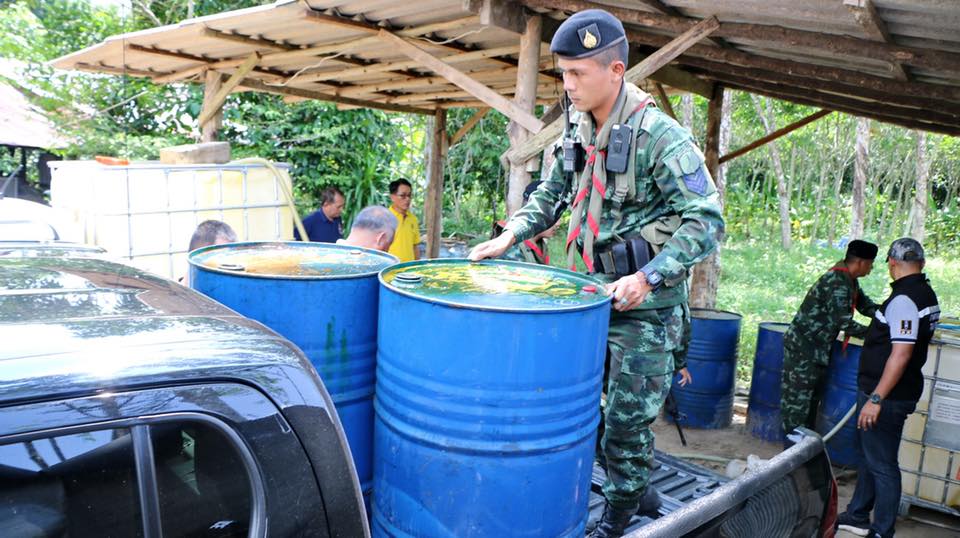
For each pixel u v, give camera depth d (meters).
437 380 1.50
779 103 19.27
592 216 2.13
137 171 4.06
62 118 10.42
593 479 2.52
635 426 2.07
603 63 1.95
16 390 0.94
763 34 3.80
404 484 1.60
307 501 1.14
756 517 2.15
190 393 1.05
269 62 6.36
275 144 11.28
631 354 2.06
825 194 24.33
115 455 1.00
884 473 3.99
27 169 9.94
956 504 4.54
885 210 21.56
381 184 12.62
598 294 1.75
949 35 3.21
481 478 1.52
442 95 8.03
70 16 11.55
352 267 1.92
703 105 19.17
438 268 2.07
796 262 16.61
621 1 3.95
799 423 5.22
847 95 5.87
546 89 7.38
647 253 2.05
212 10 12.05
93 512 0.99
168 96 11.51
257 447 1.10
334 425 1.18
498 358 1.46
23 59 10.60
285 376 1.14
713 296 7.64
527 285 1.86
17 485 0.94
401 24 4.94
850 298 4.98
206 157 4.52
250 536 1.09
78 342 1.07
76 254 1.83
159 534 1.03
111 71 7.03
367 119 11.88
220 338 1.16
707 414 6.04
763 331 5.83
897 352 3.76
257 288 1.64
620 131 2.01
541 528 1.58
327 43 5.69
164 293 1.41
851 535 4.28
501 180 15.60
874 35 3.28
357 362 1.74
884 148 21.28
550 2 4.17
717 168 7.16
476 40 5.37
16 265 1.55
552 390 1.51
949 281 15.27
